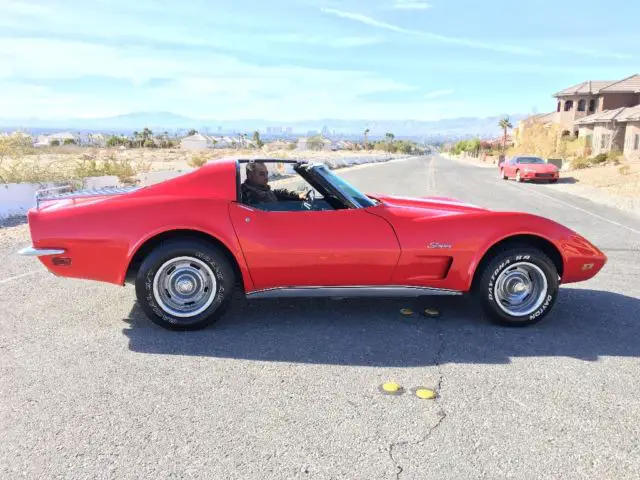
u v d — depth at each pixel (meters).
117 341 3.87
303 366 3.47
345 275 4.05
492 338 4.01
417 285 4.17
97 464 2.40
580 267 4.25
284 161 4.53
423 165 52.56
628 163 29.95
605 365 3.55
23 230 8.73
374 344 3.86
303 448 2.53
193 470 2.36
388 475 2.33
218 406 2.93
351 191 4.32
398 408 2.93
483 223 4.11
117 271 3.96
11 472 2.34
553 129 55.16
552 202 14.98
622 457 2.49
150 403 2.96
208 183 4.10
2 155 14.82
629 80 51.81
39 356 3.60
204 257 3.92
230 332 4.07
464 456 2.48
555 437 2.66
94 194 4.40
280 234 3.96
